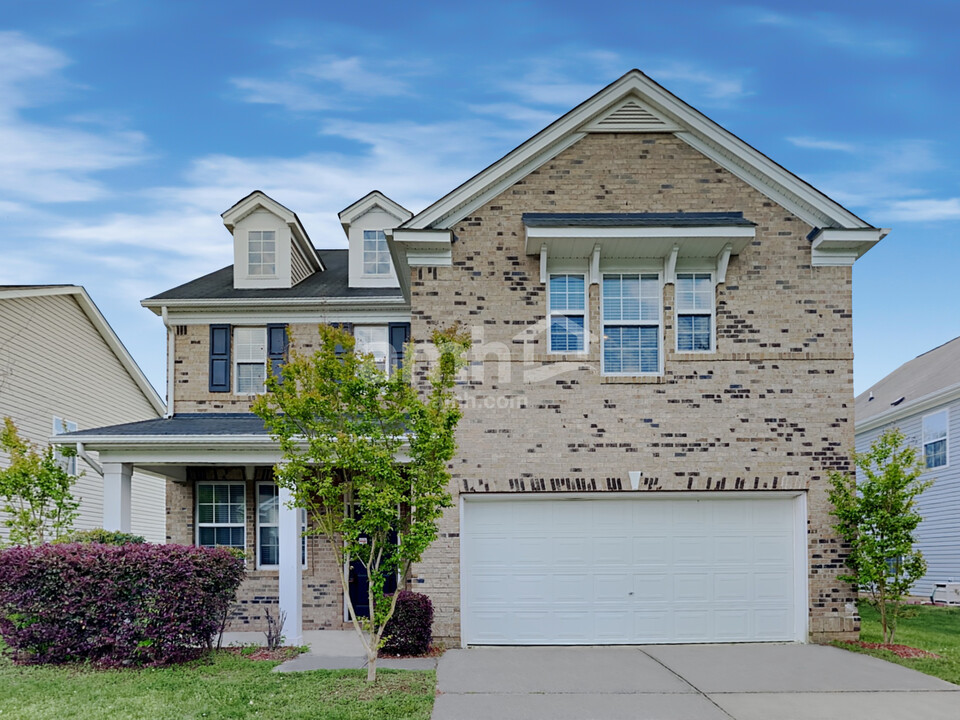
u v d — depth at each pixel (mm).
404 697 9180
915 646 12961
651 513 13102
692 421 13117
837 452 13117
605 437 13070
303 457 10172
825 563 12945
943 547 22172
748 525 13133
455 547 12797
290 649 12188
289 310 17594
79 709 8531
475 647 12633
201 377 17281
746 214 13570
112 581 10789
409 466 10383
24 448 14305
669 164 13680
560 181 13625
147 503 24375
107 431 14023
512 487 12938
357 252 18547
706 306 13523
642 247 13188
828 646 12570
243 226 18547
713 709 8922
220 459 13578
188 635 10953
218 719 8266
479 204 13578
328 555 15711
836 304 13391
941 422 22484
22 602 10734
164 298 17453
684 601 12961
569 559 12992
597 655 11945
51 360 19969
